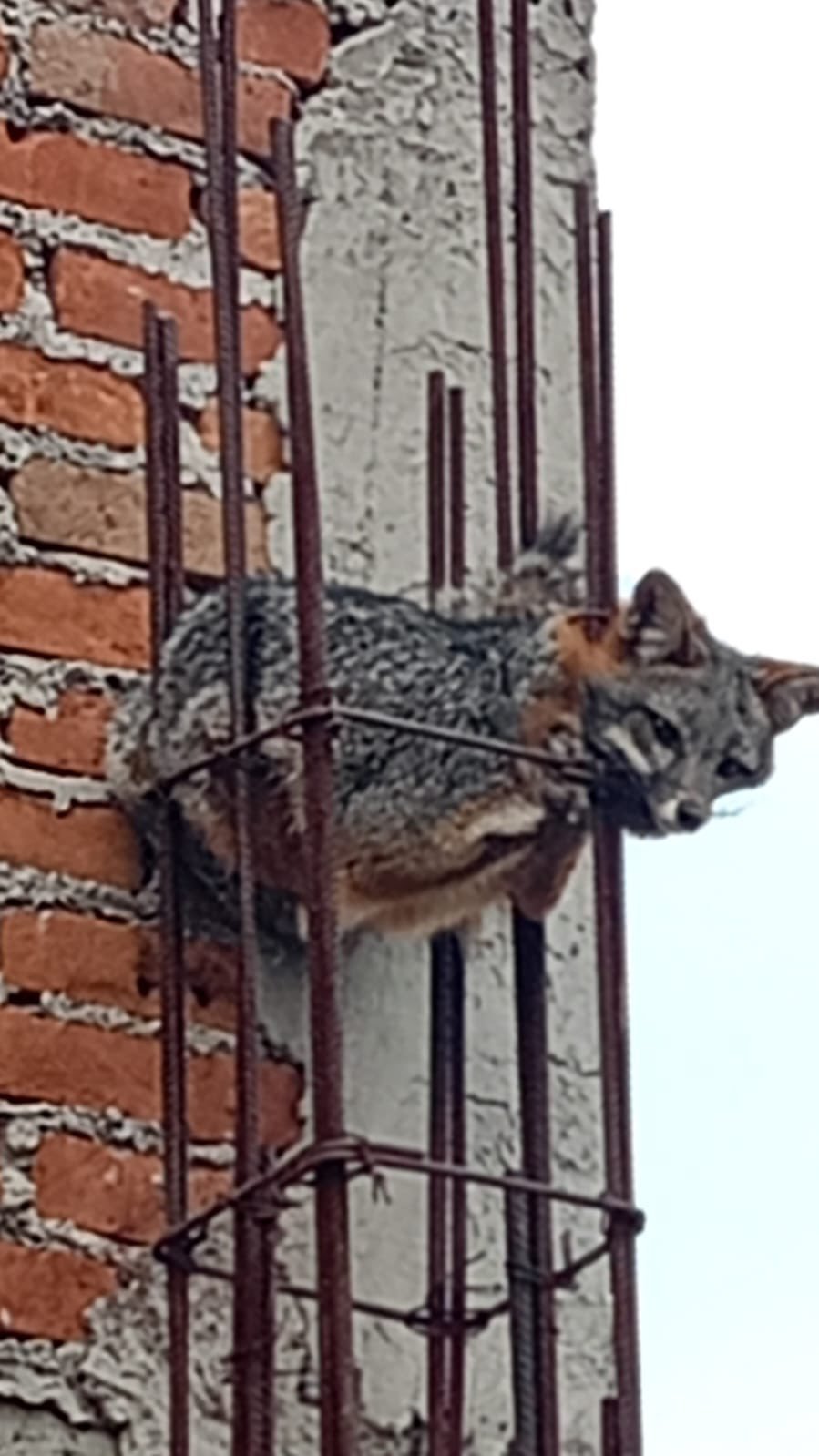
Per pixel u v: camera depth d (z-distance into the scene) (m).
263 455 4.53
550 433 4.71
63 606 4.34
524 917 4.25
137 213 4.53
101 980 4.21
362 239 4.70
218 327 4.07
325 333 4.64
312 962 3.75
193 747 4.17
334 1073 3.72
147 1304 4.11
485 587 4.50
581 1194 4.09
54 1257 4.08
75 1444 4.04
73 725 4.29
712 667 4.78
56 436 4.40
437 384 4.52
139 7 4.60
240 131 4.65
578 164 4.89
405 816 4.25
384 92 4.78
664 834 4.64
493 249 4.47
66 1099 4.14
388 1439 4.21
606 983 3.94
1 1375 4.02
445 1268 4.10
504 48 4.89
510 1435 4.26
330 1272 3.67
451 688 4.34
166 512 4.20
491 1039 4.45
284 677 4.19
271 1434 3.78
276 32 4.73
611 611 4.31
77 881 4.23
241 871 3.95
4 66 4.51
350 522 4.57
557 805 4.32
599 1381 4.34
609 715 4.55
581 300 4.24
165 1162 4.02
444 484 4.51
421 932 4.29
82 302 4.46
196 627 4.23
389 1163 3.73
